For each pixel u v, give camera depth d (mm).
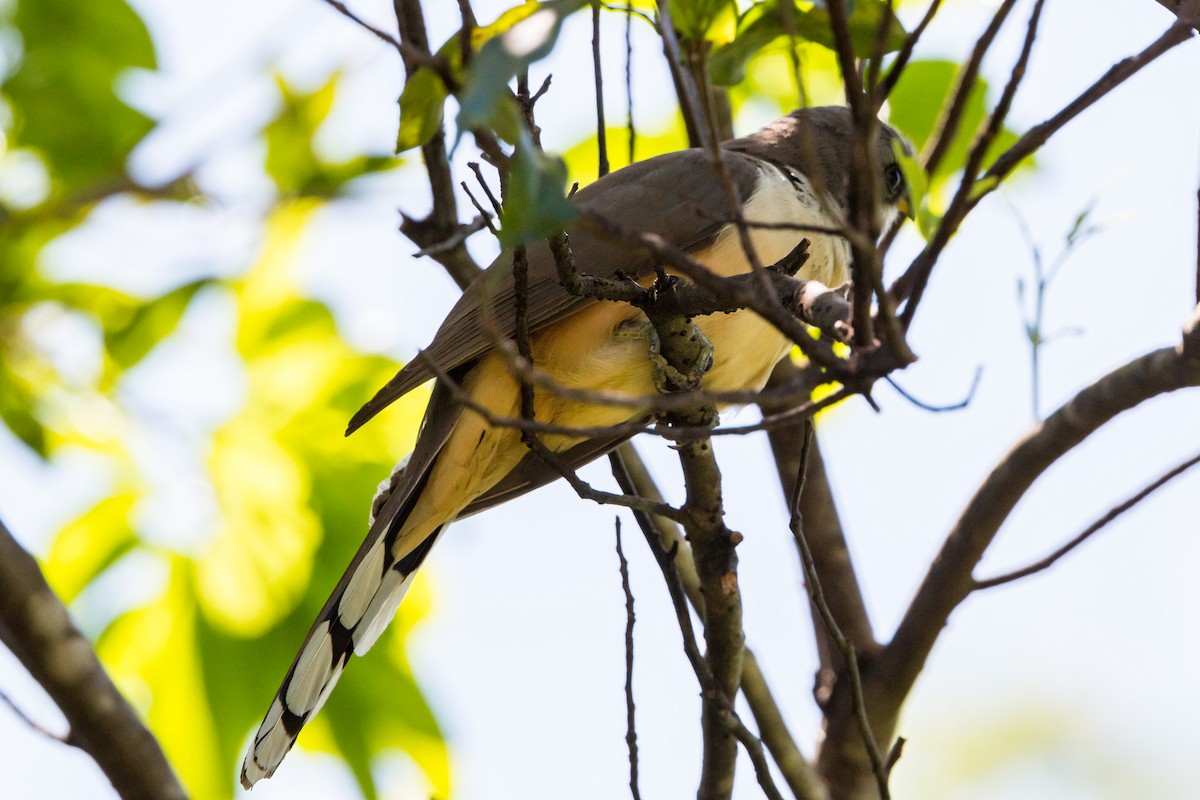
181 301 9852
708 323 7754
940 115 8664
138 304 9789
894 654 8461
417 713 9547
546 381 4309
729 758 6855
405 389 7574
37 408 9406
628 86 7086
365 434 9664
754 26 6832
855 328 4562
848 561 8836
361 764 9477
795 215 8375
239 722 9211
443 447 7867
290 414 9609
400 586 7957
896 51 6656
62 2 10484
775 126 9547
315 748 9500
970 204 5680
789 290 5344
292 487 9391
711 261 8086
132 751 6785
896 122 9492
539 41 3887
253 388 9672
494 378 7703
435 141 7977
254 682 9219
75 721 6715
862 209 4406
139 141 10078
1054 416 7668
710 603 6758
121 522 9227
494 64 3869
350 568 7699
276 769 7480
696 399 4371
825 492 8898
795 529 6367
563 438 8016
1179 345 7016
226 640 9156
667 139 10312
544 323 7695
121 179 9953
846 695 8570
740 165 8430
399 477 8133
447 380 4934
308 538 9273
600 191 8430
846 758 8500
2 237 9898
